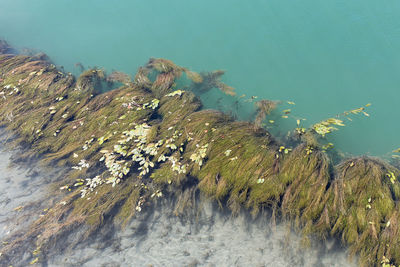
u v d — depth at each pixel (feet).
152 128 23.72
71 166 23.53
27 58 32.73
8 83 29.81
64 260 19.25
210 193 20.16
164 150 22.35
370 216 17.02
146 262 18.97
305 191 18.51
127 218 20.15
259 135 22.20
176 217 20.47
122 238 19.92
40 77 29.89
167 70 28.94
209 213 20.30
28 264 19.12
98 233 20.07
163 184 21.25
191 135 22.80
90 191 21.09
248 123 23.34
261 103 25.55
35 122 26.25
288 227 18.83
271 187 19.11
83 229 20.16
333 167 19.76
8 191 22.65
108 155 22.63
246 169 19.85
